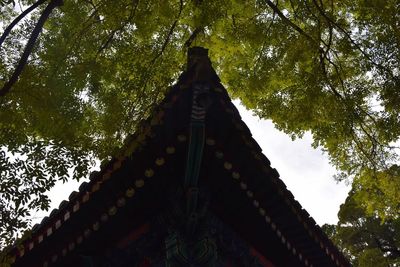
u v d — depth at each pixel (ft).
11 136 25.84
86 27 33.60
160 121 22.20
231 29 40.96
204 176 24.98
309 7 41.11
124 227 25.79
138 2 34.65
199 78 21.85
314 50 40.91
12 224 22.68
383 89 39.34
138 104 29.89
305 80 42.24
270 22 41.14
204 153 23.56
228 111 22.33
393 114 41.01
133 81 30.58
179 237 23.76
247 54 43.83
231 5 37.37
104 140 27.94
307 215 28.40
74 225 24.02
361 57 41.81
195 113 21.70
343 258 32.32
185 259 23.26
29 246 23.99
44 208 23.61
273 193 25.82
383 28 38.68
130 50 33.01
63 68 29.84
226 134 23.06
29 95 27.20
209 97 21.36
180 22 38.91
